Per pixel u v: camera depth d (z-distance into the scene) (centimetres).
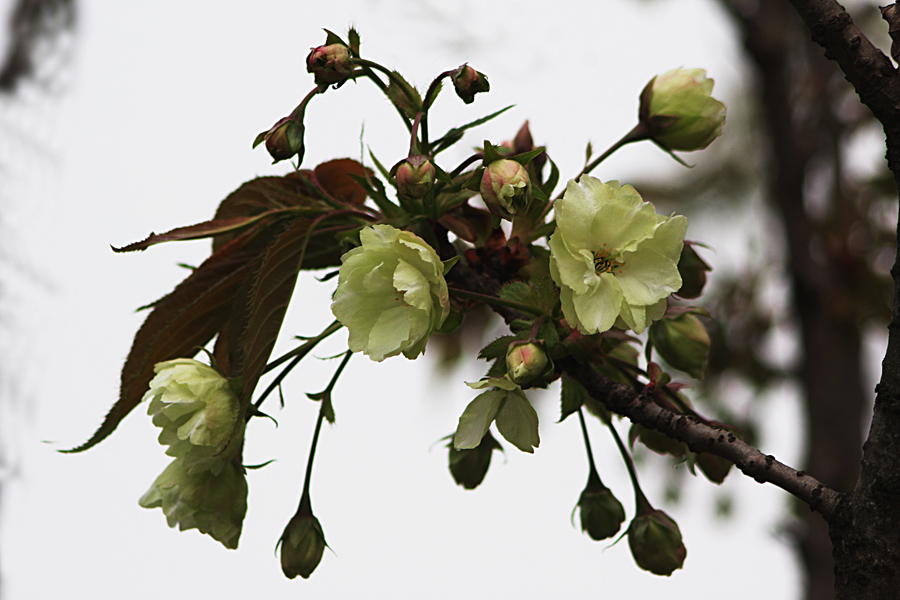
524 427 125
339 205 129
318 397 129
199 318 128
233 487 126
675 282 124
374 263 124
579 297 124
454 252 128
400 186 124
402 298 124
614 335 130
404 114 127
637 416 126
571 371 126
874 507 122
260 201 132
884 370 122
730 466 131
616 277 124
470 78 125
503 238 129
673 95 132
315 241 130
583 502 132
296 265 126
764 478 124
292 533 129
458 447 125
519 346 124
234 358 126
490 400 125
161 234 128
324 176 134
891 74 123
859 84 123
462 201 128
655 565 131
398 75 126
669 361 132
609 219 124
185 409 125
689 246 132
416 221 128
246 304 126
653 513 131
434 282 124
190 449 125
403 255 124
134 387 128
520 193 124
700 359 132
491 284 128
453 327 127
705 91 132
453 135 126
